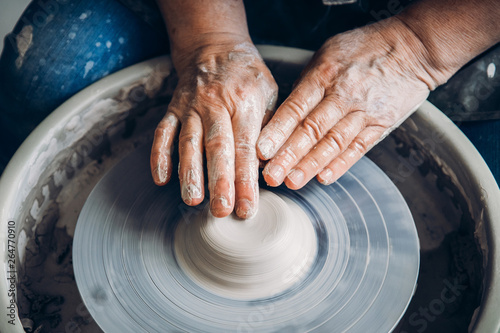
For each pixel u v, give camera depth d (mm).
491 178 1079
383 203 1145
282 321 932
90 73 1328
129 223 1092
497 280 918
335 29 1475
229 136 1032
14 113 1337
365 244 1066
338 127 1087
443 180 1219
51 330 1015
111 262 1023
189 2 1303
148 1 1357
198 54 1254
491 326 852
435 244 1181
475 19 1156
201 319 938
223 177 947
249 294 964
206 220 989
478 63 1304
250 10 1475
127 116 1346
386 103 1147
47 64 1289
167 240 1062
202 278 983
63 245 1173
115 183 1163
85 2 1316
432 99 1350
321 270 1011
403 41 1210
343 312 952
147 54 1405
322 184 1169
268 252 952
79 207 1244
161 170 1043
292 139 1055
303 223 1065
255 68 1196
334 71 1156
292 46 1542
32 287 1081
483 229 1029
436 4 1200
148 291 978
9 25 2037
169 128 1119
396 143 1325
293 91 1145
